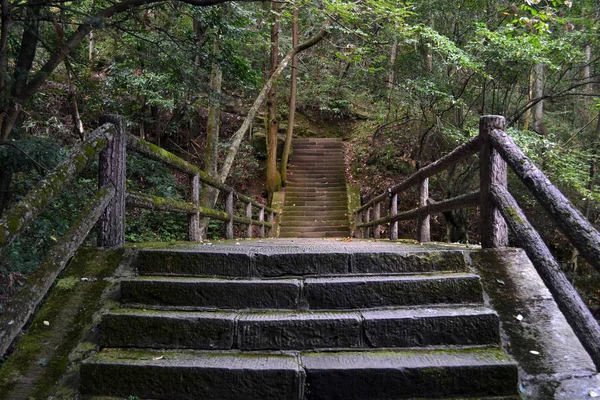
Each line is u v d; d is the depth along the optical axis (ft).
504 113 35.37
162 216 32.94
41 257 15.80
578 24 31.81
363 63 40.45
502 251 8.98
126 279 8.37
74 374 6.87
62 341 7.38
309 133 60.75
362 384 6.54
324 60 51.24
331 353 7.22
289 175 53.36
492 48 28.76
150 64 18.89
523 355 7.05
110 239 9.28
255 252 8.97
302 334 7.34
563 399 6.34
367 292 8.10
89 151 7.88
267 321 7.36
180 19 21.38
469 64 27.35
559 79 33.65
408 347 7.34
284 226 44.52
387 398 6.53
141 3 14.61
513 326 7.54
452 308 7.97
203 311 7.95
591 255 5.59
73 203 16.40
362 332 7.38
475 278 8.14
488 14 33.71
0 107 12.60
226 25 19.19
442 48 28.07
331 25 32.58
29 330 7.50
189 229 15.17
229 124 54.34
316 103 61.05
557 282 6.22
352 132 60.64
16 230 5.66
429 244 13.94
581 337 5.54
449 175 35.76
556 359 6.93
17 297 5.83
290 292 8.08
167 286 8.07
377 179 50.60
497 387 6.51
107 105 26.00
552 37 31.35
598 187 31.73
